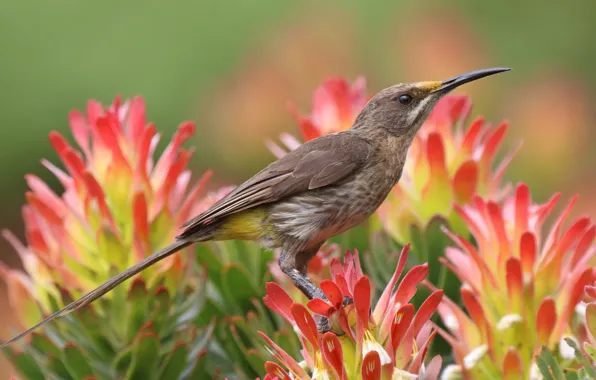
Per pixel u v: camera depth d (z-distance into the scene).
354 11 13.18
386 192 9.77
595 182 12.54
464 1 13.55
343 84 10.22
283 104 12.77
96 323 8.77
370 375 6.49
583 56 13.66
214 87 13.44
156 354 8.60
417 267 6.82
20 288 9.37
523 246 7.85
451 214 8.95
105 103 13.99
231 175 12.90
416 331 6.81
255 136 12.78
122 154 8.88
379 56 13.02
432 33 12.89
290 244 9.61
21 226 14.37
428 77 12.84
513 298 7.83
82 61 14.04
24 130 14.15
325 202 9.59
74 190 9.07
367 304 6.58
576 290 7.68
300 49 12.91
